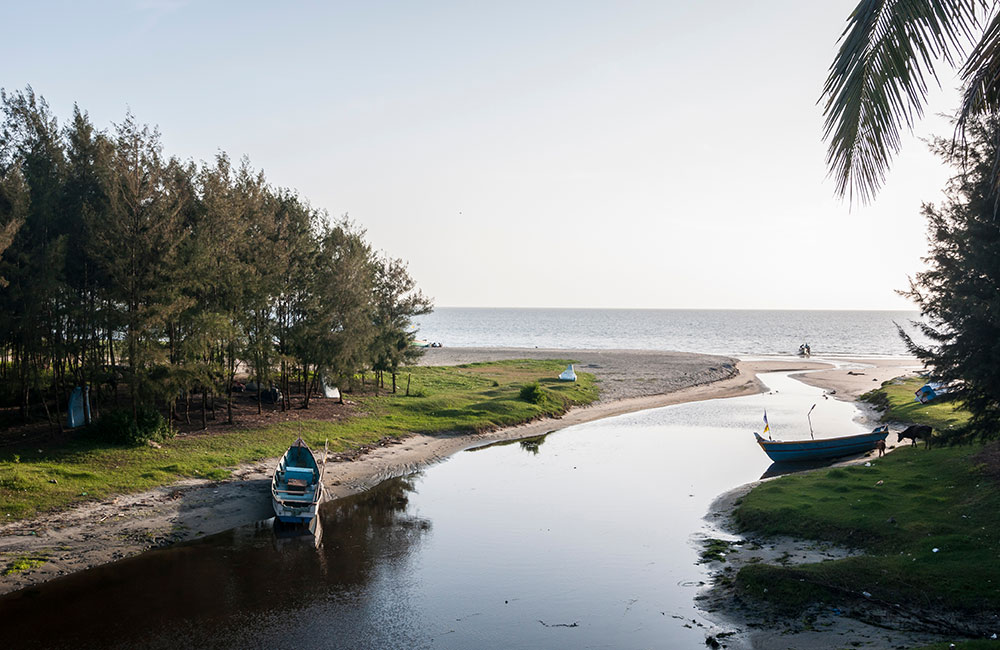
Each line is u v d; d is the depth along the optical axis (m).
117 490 24.52
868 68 7.58
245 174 38.12
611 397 59.53
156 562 19.75
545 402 51.19
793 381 73.50
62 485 23.84
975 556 16.55
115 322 28.58
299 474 26.88
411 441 38.16
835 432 42.34
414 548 21.58
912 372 80.81
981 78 7.72
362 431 38.12
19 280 27.97
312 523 23.50
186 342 30.22
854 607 15.32
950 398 19.34
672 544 21.77
